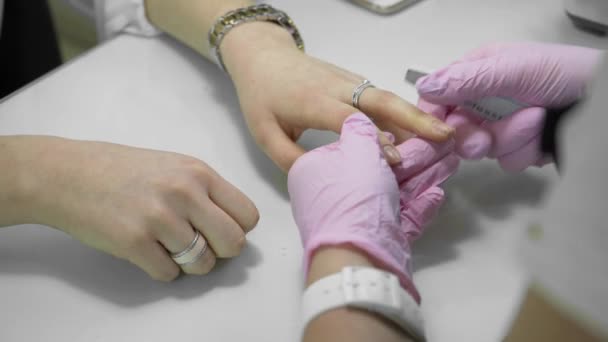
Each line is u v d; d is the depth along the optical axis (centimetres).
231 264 38
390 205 35
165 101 48
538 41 53
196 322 36
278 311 36
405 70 50
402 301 30
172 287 37
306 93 43
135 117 47
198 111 48
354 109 41
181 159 38
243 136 46
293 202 37
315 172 36
